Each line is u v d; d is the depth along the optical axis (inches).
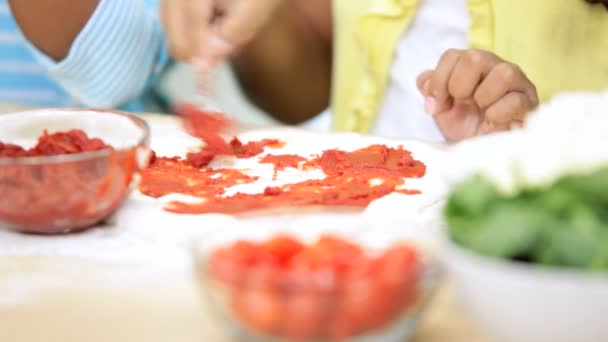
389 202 33.2
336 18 57.5
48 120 35.3
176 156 39.7
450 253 20.6
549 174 20.7
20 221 29.9
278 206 33.3
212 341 23.2
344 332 20.0
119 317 24.8
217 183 36.4
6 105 48.8
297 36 61.3
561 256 19.7
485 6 52.7
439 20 56.0
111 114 34.9
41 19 51.1
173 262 28.4
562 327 19.5
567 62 52.1
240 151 40.4
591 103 22.4
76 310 25.3
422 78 46.1
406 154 39.7
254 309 19.9
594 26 51.4
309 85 63.1
